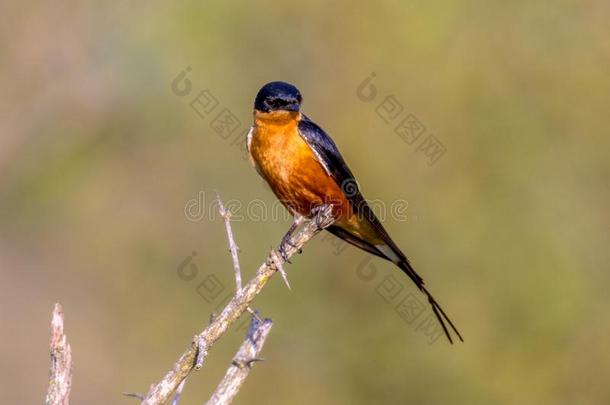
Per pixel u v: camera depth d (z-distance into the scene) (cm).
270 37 1675
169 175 1703
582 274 1454
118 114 1778
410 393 1402
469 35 1609
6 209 1788
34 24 1861
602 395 1396
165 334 1585
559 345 1416
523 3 1638
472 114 1560
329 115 1577
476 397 1388
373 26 1611
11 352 1648
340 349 1432
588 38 1630
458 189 1491
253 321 758
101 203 1750
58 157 1802
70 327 1633
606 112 1585
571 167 1544
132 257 1675
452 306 1421
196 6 1723
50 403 619
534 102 1588
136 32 1778
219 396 721
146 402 640
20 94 1841
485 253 1445
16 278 1730
